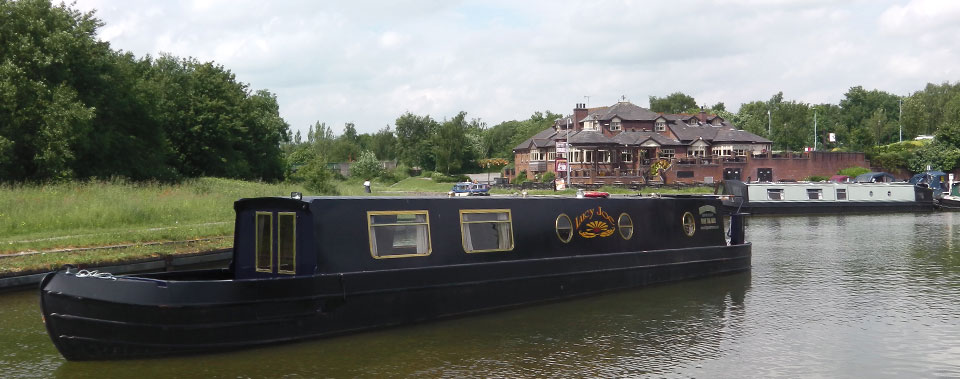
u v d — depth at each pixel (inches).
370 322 611.2
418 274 637.3
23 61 1667.1
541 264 734.5
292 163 3764.8
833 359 570.3
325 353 560.1
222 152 2532.0
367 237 617.6
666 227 879.7
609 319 691.4
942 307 749.3
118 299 510.6
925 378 525.7
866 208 2208.4
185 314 520.7
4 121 1605.6
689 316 707.4
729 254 941.2
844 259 1095.6
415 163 4945.9
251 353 550.0
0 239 973.2
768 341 622.2
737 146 3722.9
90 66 1870.1
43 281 518.9
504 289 704.4
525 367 544.1
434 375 522.3
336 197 608.4
